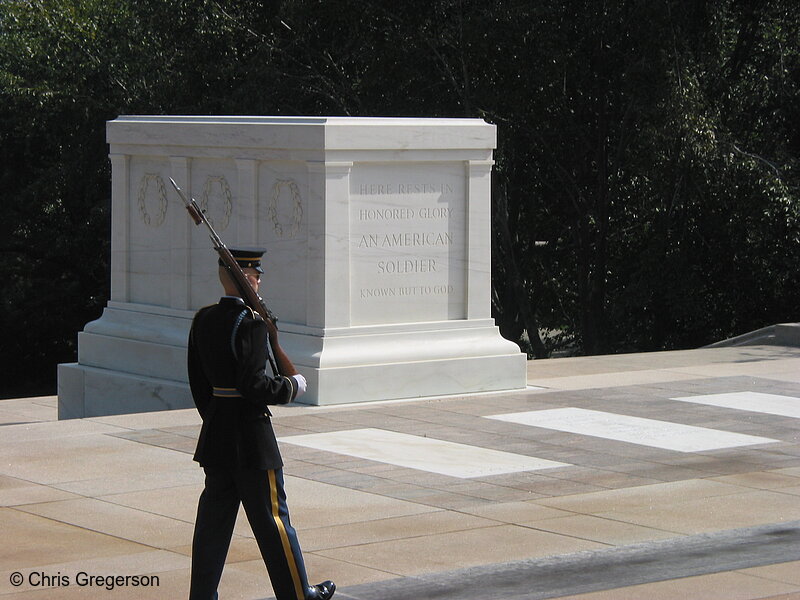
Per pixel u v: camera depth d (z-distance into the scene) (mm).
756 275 36531
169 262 20906
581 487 13195
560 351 48156
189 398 19953
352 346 18203
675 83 33625
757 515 12062
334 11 36844
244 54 41125
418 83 37125
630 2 35094
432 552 10664
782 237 35156
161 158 20938
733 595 9414
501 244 42312
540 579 9836
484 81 36406
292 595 8719
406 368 18453
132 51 44625
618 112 38250
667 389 19719
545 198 42656
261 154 18828
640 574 9984
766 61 37344
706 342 38688
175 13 40000
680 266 35906
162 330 20844
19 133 50531
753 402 18547
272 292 18938
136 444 15312
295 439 15562
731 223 35719
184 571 10047
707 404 18359
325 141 17734
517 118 36812
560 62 35406
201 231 20297
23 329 52094
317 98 40250
